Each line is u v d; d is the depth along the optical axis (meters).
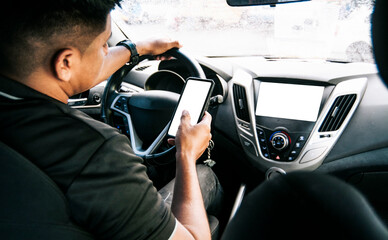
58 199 0.47
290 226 0.29
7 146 0.46
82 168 0.48
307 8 2.30
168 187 1.29
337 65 1.50
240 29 4.01
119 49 1.10
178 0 4.78
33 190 0.46
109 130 0.55
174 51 1.22
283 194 0.32
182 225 0.63
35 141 0.47
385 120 1.32
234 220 0.35
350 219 0.28
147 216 0.54
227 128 1.61
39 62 0.51
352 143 1.38
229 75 1.59
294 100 1.45
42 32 0.48
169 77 1.51
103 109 1.37
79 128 0.51
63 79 0.54
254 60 1.68
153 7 4.35
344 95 1.36
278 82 1.48
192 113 1.05
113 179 0.50
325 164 1.43
